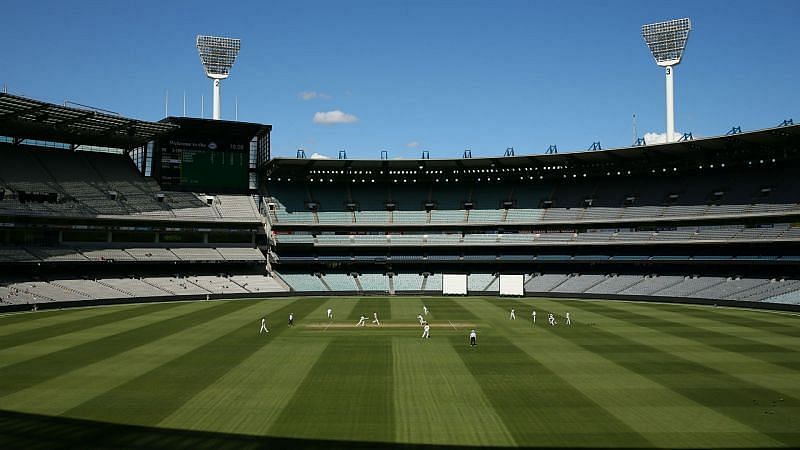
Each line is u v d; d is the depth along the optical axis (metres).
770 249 89.44
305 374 38.06
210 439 25.89
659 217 99.81
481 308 81.00
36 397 32.44
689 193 102.25
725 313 73.00
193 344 49.34
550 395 32.97
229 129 111.75
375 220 113.94
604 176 114.38
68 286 85.31
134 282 93.06
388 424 27.97
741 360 42.38
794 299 76.12
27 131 95.88
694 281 92.50
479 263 112.25
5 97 76.81
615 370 39.25
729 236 91.88
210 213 106.25
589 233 105.44
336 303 88.88
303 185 120.62
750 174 99.75
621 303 87.94
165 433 26.64
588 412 29.81
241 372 38.59
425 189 121.44
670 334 55.03
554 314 72.56
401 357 43.84
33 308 75.69
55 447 24.91
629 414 29.48
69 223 92.50
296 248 111.31
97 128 95.88
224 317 69.00
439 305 85.69
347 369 39.59
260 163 117.69
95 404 31.12
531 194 116.50
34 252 87.31
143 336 53.66
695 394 33.12
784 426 27.61
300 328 59.38
